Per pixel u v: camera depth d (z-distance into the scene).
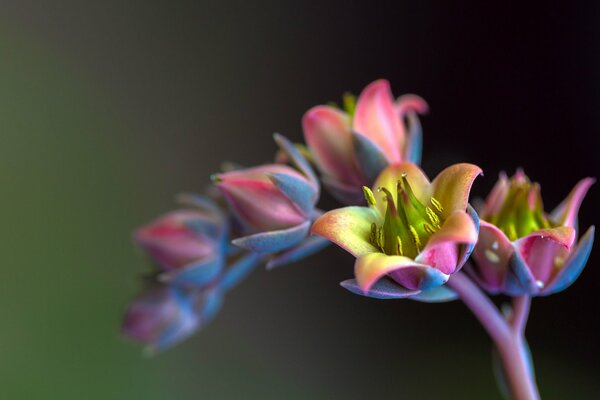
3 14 0.33
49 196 0.32
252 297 0.34
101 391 0.29
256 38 0.36
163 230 0.19
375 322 0.34
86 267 0.31
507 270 0.17
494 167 0.34
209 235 0.19
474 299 0.18
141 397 0.30
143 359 0.30
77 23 0.34
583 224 0.32
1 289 0.30
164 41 0.35
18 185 0.31
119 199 0.33
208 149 0.35
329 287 0.35
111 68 0.35
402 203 0.16
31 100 0.33
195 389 0.32
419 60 0.36
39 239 0.31
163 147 0.35
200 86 0.36
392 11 0.36
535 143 0.34
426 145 0.35
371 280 0.16
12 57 0.33
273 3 0.36
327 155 0.18
